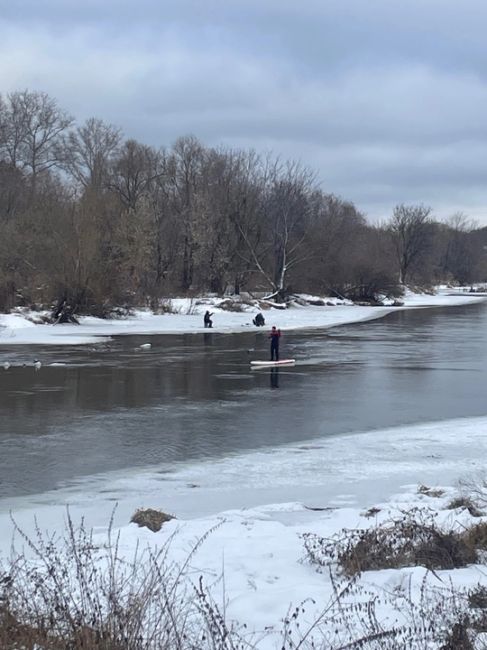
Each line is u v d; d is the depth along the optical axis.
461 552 7.56
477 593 5.96
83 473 13.39
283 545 8.03
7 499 11.68
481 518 8.98
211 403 21.19
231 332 46.53
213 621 4.89
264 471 13.41
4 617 4.99
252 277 79.25
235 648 4.83
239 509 10.71
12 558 7.43
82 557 7.33
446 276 166.12
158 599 5.38
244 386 24.45
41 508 11.12
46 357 32.31
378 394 22.92
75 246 50.62
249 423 18.31
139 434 16.92
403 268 130.75
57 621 4.99
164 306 61.62
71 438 16.45
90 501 11.52
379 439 16.34
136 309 59.38
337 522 9.27
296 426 17.95
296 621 5.47
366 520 9.30
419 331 48.06
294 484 12.40
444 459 14.23
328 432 17.27
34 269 51.91
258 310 67.88
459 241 167.88
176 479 12.91
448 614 5.52
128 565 6.80
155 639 4.76
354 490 11.88
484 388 24.22
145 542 8.29
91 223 51.44
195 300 67.62
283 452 15.07
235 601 6.01
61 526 9.99
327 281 87.19
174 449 15.41
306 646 4.98
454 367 29.53
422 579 6.47
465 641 4.86
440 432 17.12
